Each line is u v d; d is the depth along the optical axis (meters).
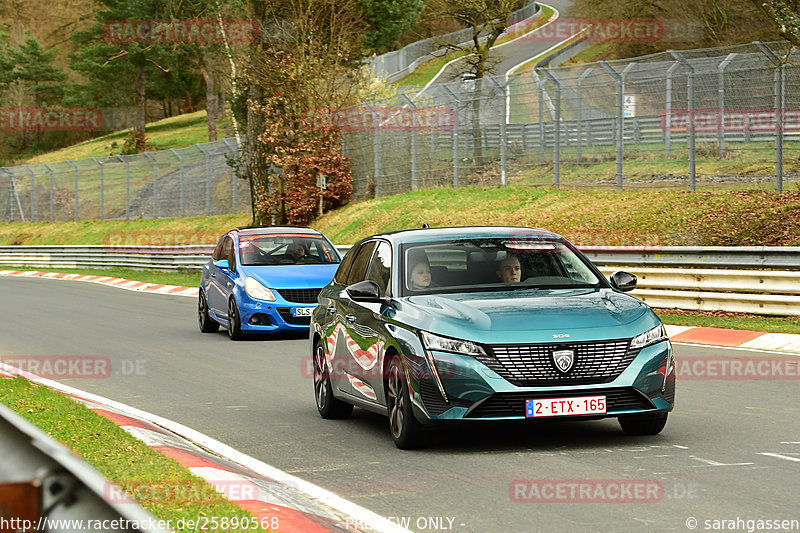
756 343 41.12
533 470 20.09
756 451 21.42
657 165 83.12
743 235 63.94
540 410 21.45
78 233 155.50
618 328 22.12
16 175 183.62
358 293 24.34
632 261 53.91
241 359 41.62
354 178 108.62
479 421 21.61
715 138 80.19
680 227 67.81
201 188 142.00
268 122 106.12
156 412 29.27
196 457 21.22
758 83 72.88
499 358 21.55
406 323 22.86
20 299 79.69
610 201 77.62
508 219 81.31
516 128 92.00
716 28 153.00
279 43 108.31
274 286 48.19
